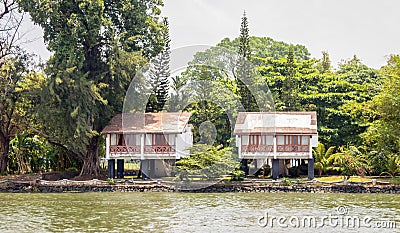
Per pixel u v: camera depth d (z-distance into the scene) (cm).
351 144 5356
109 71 4934
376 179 4519
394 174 4681
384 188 4134
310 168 4547
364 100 5719
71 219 2925
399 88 4612
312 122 4609
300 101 5819
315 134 4494
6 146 5106
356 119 5425
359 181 4394
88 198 3856
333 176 4741
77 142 4725
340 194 4062
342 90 5847
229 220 2856
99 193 4181
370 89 5878
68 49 4722
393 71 4759
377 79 6406
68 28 4769
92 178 4838
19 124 5034
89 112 4716
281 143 4491
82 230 2617
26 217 3000
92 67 5038
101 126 4991
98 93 4734
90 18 4653
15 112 4912
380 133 4556
